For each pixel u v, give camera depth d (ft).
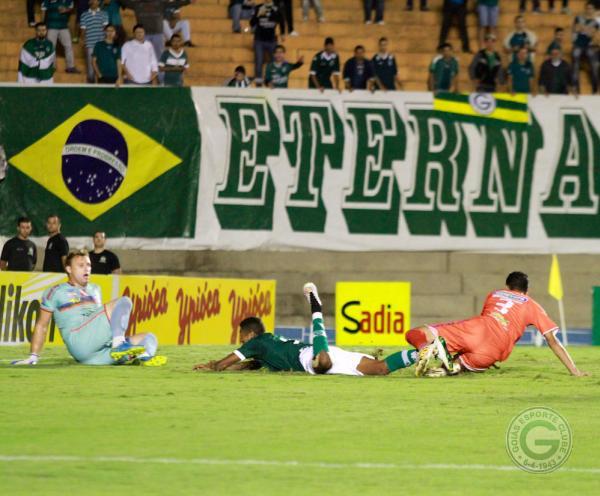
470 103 192.95
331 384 92.79
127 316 111.04
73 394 84.89
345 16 222.28
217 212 189.67
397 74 211.82
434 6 224.53
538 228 193.77
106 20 202.28
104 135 187.32
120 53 197.77
